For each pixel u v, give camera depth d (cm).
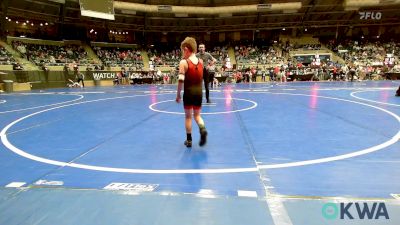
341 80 3209
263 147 485
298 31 4525
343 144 496
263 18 4053
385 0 3391
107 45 4119
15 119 809
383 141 512
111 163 412
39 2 3011
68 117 830
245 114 840
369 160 409
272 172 368
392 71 3366
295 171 370
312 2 3616
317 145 493
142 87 2478
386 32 4478
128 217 259
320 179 343
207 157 435
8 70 2262
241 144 506
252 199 292
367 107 961
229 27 4338
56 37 3628
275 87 2133
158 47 4488
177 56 4175
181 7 3612
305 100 1202
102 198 298
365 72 3334
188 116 489
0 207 281
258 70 3478
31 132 631
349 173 361
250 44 4475
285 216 258
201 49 1060
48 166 402
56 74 2631
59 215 264
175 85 2831
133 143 525
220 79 3119
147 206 280
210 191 312
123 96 1520
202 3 3772
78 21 3650
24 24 3744
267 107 991
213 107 1000
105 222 251
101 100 1319
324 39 4544
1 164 412
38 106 1114
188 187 324
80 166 400
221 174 363
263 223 246
